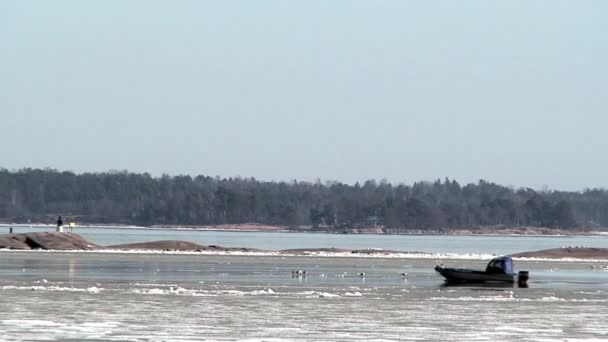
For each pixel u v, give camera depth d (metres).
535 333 133.75
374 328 135.25
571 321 147.62
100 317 140.62
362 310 155.75
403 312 154.50
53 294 169.12
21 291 173.00
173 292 177.62
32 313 143.25
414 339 126.56
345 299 172.75
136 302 159.62
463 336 129.75
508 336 130.50
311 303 164.12
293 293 181.88
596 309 165.88
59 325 132.25
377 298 176.38
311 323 138.75
